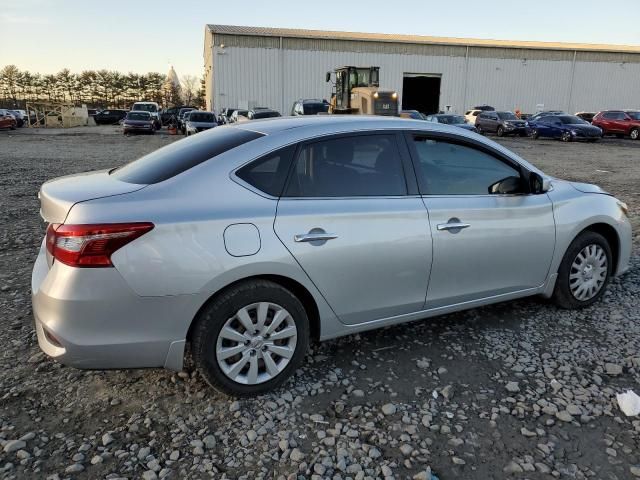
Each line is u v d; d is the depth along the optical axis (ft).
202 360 9.34
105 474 7.95
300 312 10.03
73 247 8.39
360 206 10.41
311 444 8.68
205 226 8.95
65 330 8.50
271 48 128.77
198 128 87.66
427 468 8.07
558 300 13.69
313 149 10.34
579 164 52.13
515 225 12.25
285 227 9.59
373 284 10.64
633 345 12.05
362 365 11.19
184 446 8.60
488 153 12.32
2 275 16.43
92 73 337.72
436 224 11.17
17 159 52.16
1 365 11.03
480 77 144.97
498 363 11.28
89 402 9.75
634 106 155.12
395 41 136.46
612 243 14.52
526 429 9.08
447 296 11.73
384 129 11.16
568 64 148.77
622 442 8.78
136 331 8.77
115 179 10.23
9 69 323.57
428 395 10.10
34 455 8.32
